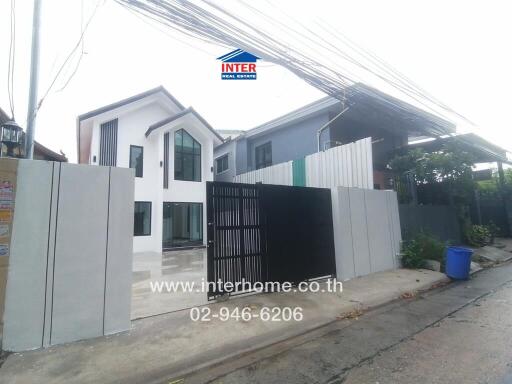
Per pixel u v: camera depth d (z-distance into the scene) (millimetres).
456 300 5637
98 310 3861
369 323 4535
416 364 3225
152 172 13781
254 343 3791
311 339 4000
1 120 7598
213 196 5375
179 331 4008
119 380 2898
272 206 6141
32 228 3541
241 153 16750
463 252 7230
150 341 3711
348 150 9180
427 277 7191
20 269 3451
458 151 10695
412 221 9859
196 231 14648
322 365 3281
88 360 3234
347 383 2898
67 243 3729
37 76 5273
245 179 13914
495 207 15828
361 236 7547
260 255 5855
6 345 3330
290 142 14227
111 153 13070
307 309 4910
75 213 3809
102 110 12812
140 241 12914
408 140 15836
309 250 6609
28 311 3459
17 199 3488
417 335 4027
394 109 8398
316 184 10242
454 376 2951
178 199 14172
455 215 11750
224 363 3375
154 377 3021
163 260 10336
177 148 14625
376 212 8125
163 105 14633
